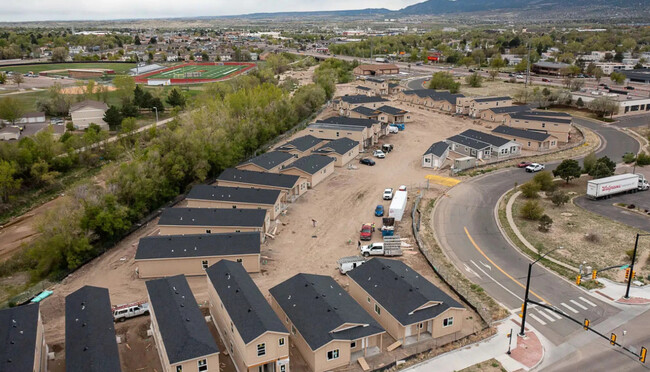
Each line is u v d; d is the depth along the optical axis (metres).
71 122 149.25
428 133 136.75
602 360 44.59
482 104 153.88
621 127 140.00
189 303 47.75
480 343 47.34
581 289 57.25
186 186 93.81
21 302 56.56
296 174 94.62
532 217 78.69
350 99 157.75
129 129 131.75
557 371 43.28
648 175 99.81
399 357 45.41
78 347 41.84
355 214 82.12
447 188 94.12
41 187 103.31
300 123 146.38
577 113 158.50
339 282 59.75
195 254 60.91
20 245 78.31
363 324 44.97
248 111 127.38
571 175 93.94
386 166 108.25
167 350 40.16
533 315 52.00
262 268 63.69
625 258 64.88
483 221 78.38
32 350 41.16
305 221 79.25
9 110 144.25
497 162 109.62
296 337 46.44
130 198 79.38
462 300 55.31
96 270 64.50
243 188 82.50
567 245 69.25
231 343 45.56
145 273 61.31
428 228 75.62
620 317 51.31
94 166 116.19
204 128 104.88
